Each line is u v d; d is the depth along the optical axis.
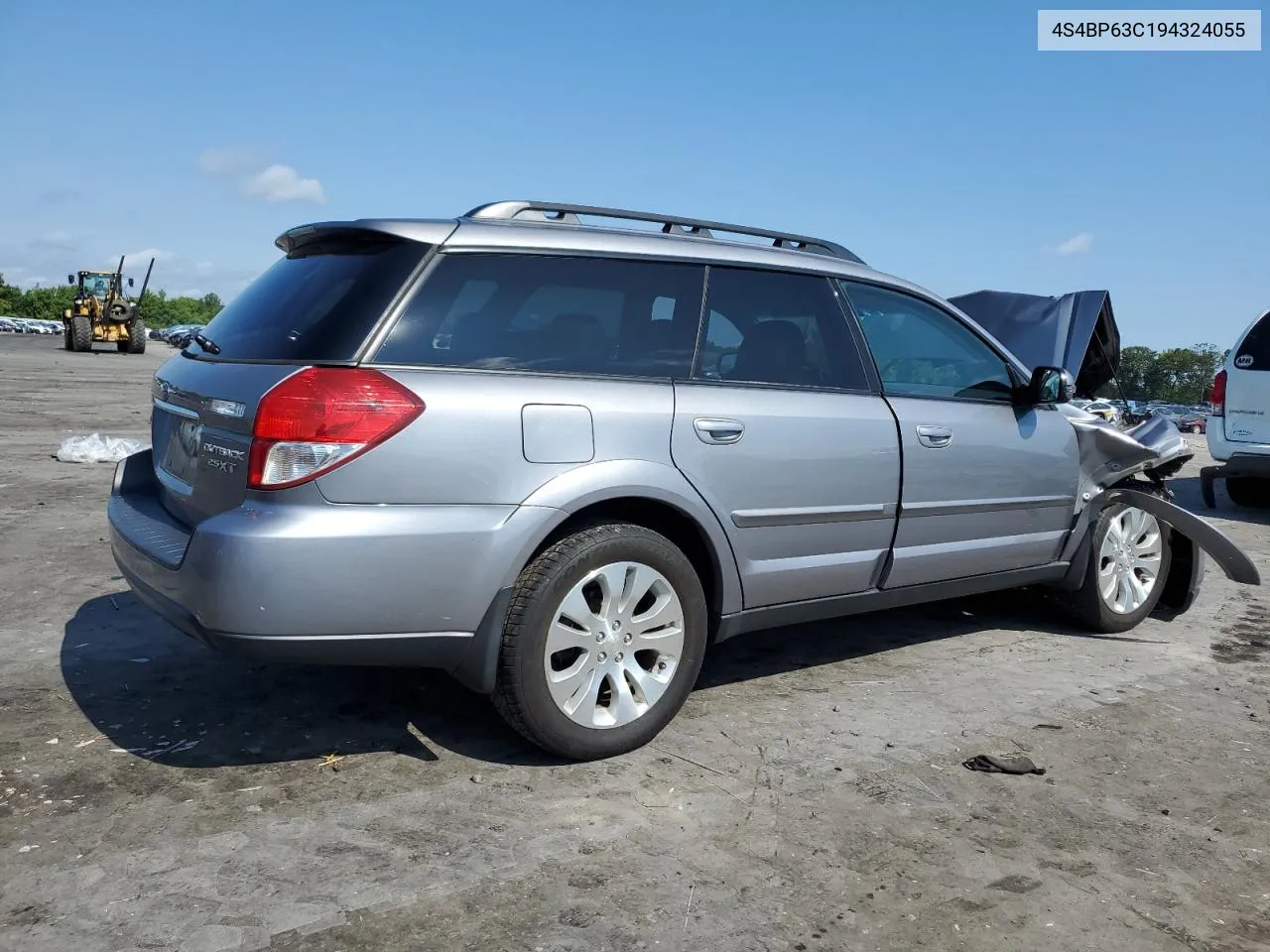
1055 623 5.35
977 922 2.51
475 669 3.12
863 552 4.05
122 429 12.26
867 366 4.14
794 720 3.79
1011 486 4.57
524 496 3.10
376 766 3.24
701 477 3.50
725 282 3.79
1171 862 2.86
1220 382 9.39
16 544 6.05
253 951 2.27
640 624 3.39
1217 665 4.73
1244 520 9.07
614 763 3.33
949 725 3.81
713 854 2.78
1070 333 9.45
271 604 2.80
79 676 3.92
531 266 3.35
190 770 3.16
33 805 2.90
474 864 2.67
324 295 3.17
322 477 2.85
